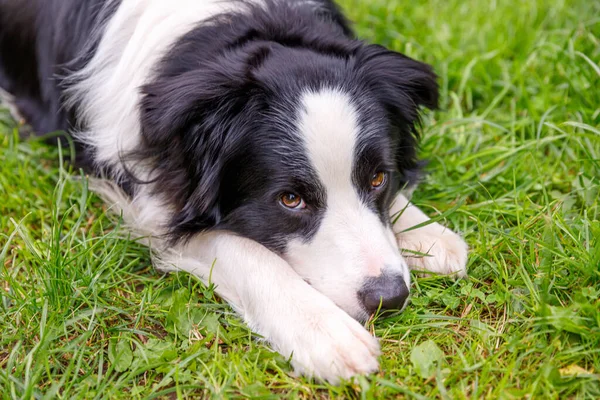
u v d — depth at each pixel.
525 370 0.79
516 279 0.87
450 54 1.18
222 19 0.91
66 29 1.01
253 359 0.81
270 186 0.86
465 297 0.86
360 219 0.85
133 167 0.92
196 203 0.88
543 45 1.16
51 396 0.78
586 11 1.21
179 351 0.83
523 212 0.93
